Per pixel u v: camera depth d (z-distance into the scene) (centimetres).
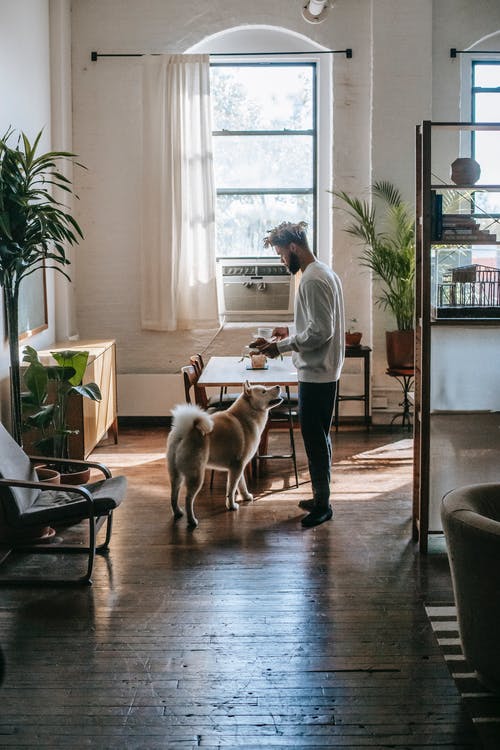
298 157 845
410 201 810
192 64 798
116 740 284
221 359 692
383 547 470
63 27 772
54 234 537
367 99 818
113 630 367
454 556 317
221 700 309
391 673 328
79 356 561
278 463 667
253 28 816
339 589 411
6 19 611
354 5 809
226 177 848
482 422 463
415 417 477
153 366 842
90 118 817
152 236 815
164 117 801
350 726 291
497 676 306
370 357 823
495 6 812
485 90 826
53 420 598
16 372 539
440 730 289
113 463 678
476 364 459
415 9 793
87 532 501
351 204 790
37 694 313
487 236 447
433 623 371
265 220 852
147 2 809
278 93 838
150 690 316
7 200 517
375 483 605
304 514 531
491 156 819
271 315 850
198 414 500
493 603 302
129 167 822
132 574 433
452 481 464
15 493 424
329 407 504
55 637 361
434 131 812
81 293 834
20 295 641
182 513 531
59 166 778
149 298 822
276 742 282
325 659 339
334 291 488
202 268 820
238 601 397
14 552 466
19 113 651
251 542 479
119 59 812
